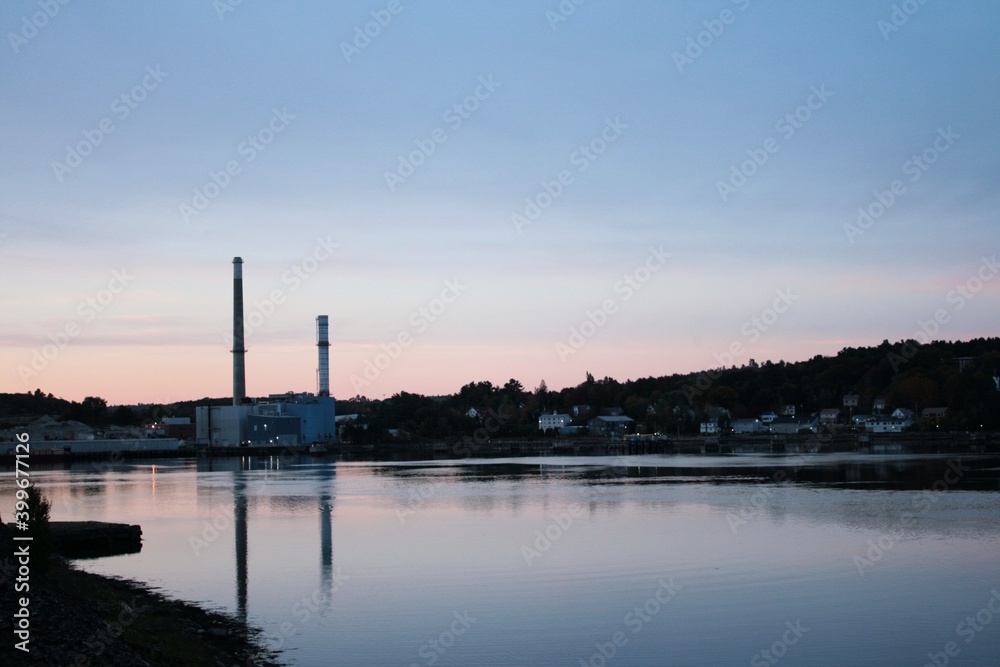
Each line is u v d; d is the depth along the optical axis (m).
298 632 37.50
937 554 53.03
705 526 65.62
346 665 33.22
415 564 52.12
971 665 33.16
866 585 45.09
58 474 150.62
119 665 28.86
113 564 53.22
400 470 149.12
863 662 33.47
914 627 37.72
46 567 40.00
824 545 56.31
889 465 132.25
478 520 72.19
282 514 79.12
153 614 39.50
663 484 105.38
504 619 39.38
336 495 98.56
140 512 82.69
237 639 36.41
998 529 62.25
